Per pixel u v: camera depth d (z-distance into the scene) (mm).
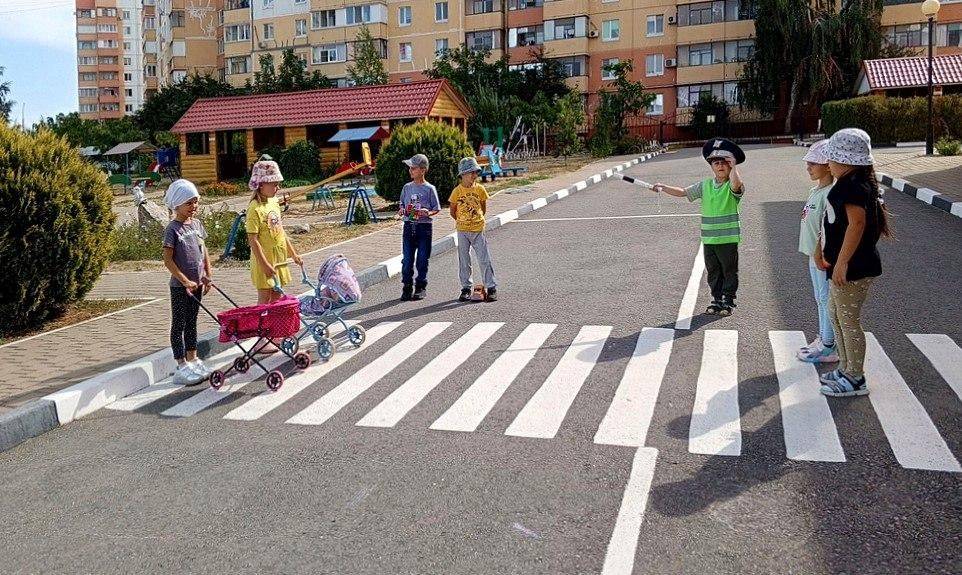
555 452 4793
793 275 9203
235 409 6051
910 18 49125
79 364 7215
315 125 36250
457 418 5477
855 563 3477
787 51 47781
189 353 6840
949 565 3428
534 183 23344
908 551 3547
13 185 8414
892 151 27281
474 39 60000
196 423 5820
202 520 4250
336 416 5707
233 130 36250
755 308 7879
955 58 37500
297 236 15945
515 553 3691
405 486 4465
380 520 4094
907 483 4160
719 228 7586
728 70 53469
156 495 4617
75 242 9055
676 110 55406
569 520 3965
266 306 6625
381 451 4996
